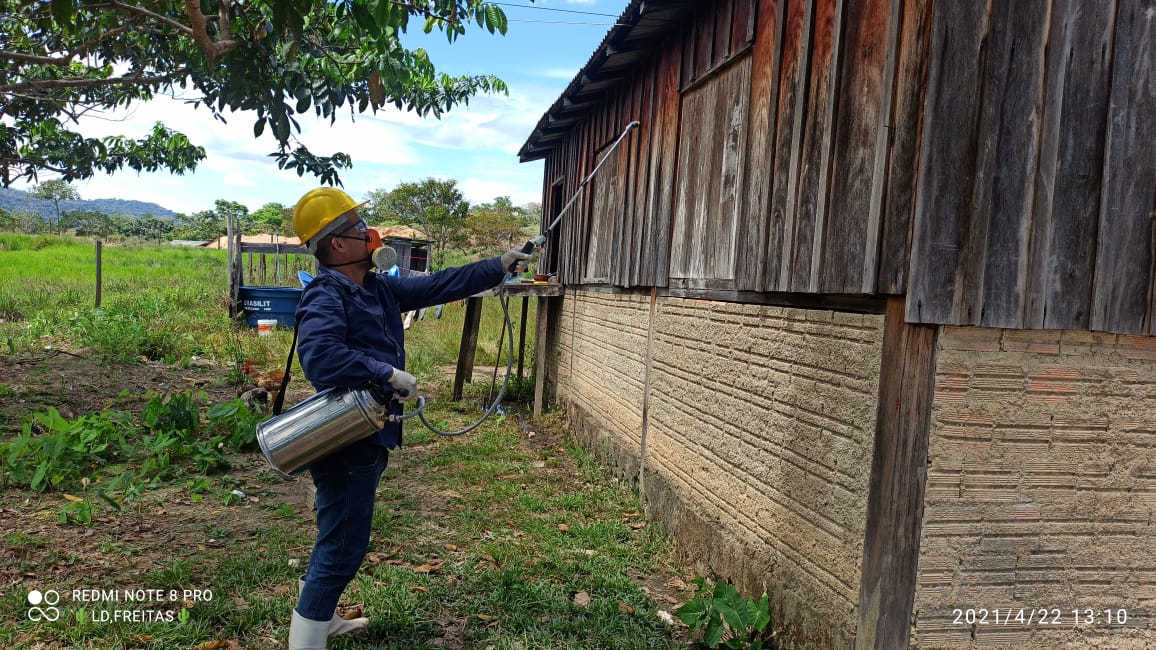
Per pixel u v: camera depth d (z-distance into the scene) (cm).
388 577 414
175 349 1209
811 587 346
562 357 955
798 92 371
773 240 392
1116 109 288
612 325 714
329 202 306
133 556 423
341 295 296
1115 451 304
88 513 464
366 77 641
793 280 367
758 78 424
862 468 310
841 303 333
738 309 439
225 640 337
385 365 287
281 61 555
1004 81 277
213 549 442
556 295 955
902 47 287
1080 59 283
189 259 3716
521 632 371
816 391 350
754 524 406
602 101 807
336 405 288
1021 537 298
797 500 362
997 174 278
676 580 462
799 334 368
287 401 912
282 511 510
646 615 395
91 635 331
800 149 367
